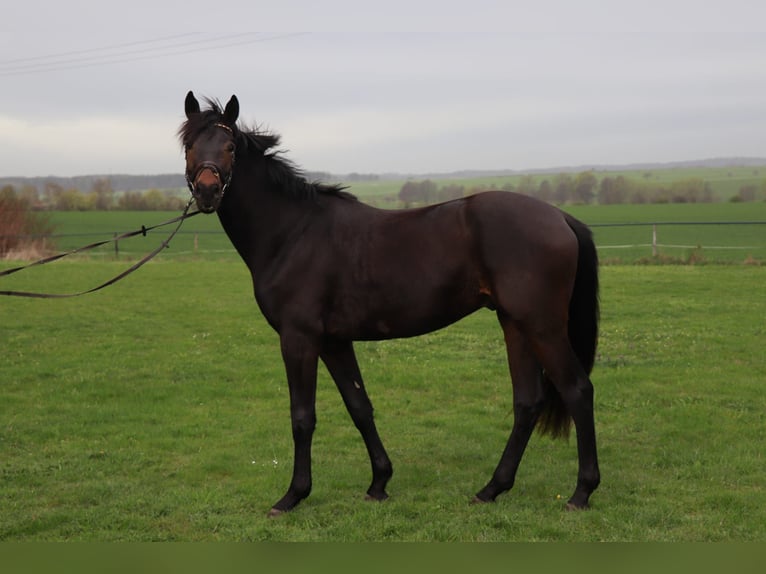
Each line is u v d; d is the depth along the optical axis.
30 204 34.12
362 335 5.27
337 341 5.40
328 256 5.18
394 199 74.81
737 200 71.31
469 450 6.60
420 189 74.75
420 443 6.84
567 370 4.95
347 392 5.45
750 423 7.17
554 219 4.98
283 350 5.24
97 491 5.63
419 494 5.50
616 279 18.45
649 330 12.09
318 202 5.35
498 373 9.61
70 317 14.22
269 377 9.61
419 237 5.12
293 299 5.20
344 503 5.36
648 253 28.58
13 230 31.39
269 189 5.34
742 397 8.14
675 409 7.72
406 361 10.33
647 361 9.95
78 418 7.77
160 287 18.78
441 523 4.95
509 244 4.91
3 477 5.98
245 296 17.17
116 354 10.98
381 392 8.78
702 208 62.12
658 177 134.62
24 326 13.30
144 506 5.35
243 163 5.35
